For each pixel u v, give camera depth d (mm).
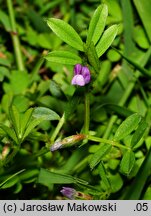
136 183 191
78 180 176
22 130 152
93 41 143
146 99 221
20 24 264
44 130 202
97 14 142
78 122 212
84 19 260
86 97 154
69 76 228
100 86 230
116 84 234
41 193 207
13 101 207
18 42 244
